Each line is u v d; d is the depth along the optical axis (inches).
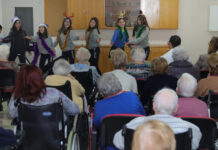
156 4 296.4
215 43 181.5
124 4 300.2
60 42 269.6
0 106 155.7
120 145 77.4
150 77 131.9
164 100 75.2
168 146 40.8
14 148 79.3
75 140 105.0
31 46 309.7
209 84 125.3
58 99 92.0
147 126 42.6
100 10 301.0
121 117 82.0
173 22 297.1
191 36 307.0
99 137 97.7
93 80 168.2
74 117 115.3
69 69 126.3
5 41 285.9
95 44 272.7
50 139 93.4
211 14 298.4
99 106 94.7
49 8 358.0
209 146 84.2
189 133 71.6
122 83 127.3
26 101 90.3
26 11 357.1
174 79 129.7
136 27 262.2
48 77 124.0
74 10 303.1
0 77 156.9
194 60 309.7
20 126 97.4
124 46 275.1
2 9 356.5
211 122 81.9
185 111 94.5
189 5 304.0
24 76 90.3
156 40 309.9
